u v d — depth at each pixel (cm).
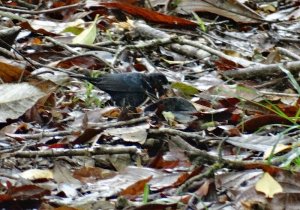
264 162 834
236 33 1600
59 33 1438
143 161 884
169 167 869
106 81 1097
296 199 751
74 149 885
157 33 1430
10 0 1667
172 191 792
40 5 1631
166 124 1009
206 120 1020
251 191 761
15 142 941
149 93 1094
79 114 1051
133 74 1100
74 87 1186
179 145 890
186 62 1368
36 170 831
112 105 1135
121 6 1575
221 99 1095
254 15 1642
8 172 846
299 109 998
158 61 1377
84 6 1584
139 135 921
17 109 977
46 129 1002
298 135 960
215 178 798
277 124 971
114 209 736
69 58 1259
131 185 774
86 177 839
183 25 1547
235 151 926
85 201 750
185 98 1125
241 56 1442
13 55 1239
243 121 1001
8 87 993
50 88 1060
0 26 1442
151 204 713
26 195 754
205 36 1508
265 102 1115
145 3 1703
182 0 1669
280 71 1241
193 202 752
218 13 1648
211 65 1355
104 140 946
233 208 746
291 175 791
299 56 1423
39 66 1203
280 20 1723
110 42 1377
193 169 819
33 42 1395
